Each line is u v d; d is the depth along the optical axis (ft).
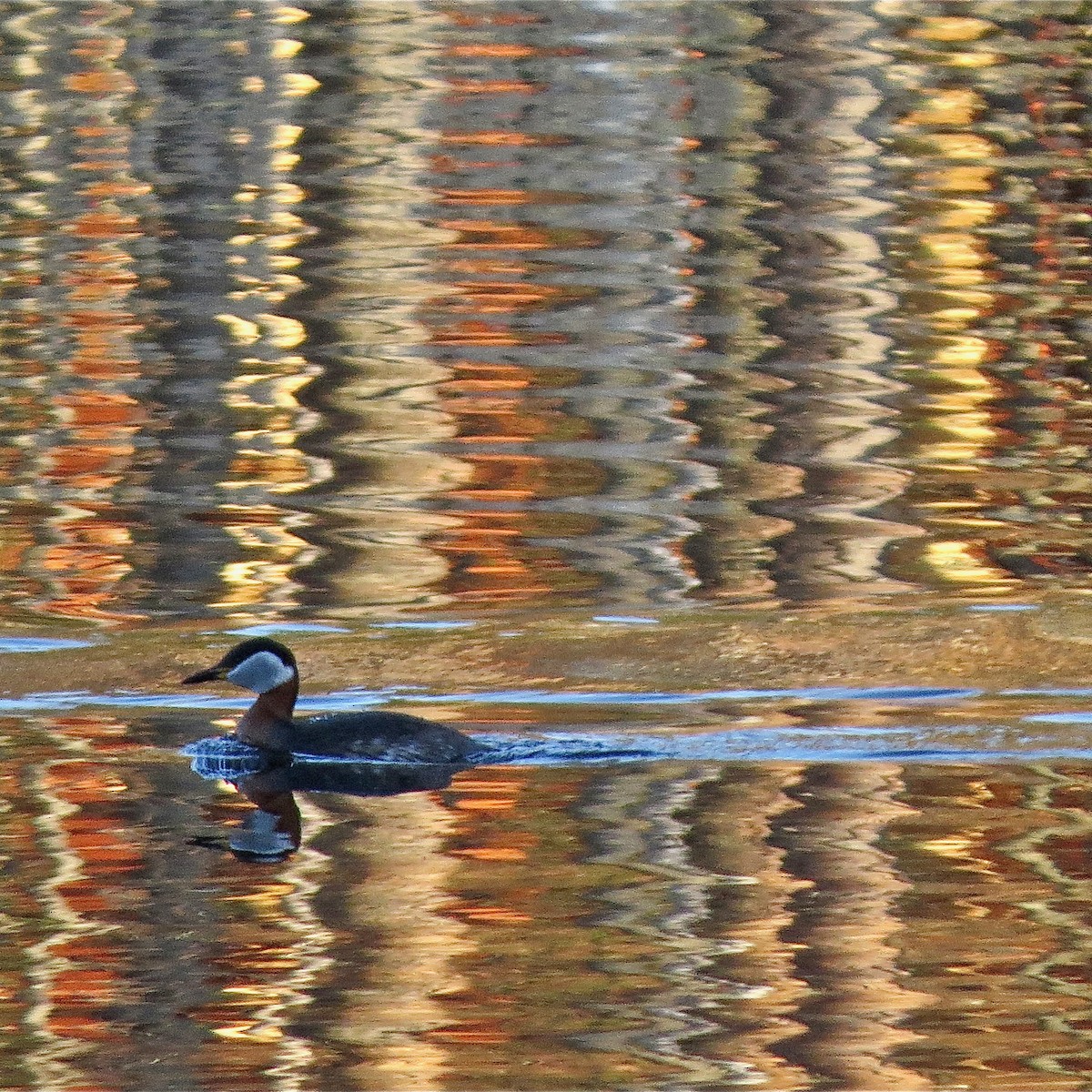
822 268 95.25
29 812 41.81
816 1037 32.58
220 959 35.06
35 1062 31.94
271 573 59.41
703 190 106.63
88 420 75.25
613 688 49.11
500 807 41.98
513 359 82.99
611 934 36.14
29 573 59.52
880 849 39.68
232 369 81.41
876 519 65.00
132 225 101.09
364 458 71.31
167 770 44.52
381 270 94.63
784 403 78.07
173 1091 30.86
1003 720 46.93
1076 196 105.40
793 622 54.29
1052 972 34.53
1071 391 79.36
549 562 60.39
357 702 48.37
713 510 65.98
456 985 34.22
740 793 42.60
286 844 40.09
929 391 79.46
